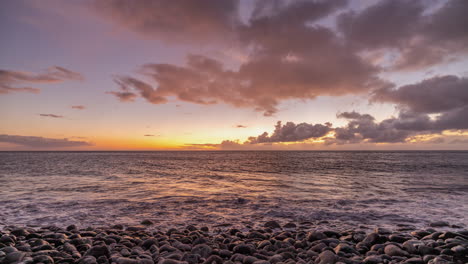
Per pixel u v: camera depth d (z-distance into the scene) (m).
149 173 27.33
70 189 15.89
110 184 18.34
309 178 22.86
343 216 9.72
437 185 17.77
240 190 15.93
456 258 5.10
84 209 10.66
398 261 5.09
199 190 15.88
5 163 45.91
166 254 5.45
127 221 9.05
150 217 9.61
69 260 4.96
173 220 9.25
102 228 8.02
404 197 13.33
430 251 5.44
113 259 5.03
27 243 6.12
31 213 9.95
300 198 13.21
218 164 47.19
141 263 4.84
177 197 13.42
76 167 35.75
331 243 6.33
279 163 50.34
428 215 9.73
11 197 13.13
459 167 36.28
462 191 15.12
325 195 14.08
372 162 53.00
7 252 5.20
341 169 33.44
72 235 6.76
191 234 7.19
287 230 8.09
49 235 6.71
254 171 30.66
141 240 6.58
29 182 19.12
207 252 5.49
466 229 7.97
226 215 9.95
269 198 13.24
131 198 13.09
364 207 11.12
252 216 9.80
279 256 5.19
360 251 5.87
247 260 4.98
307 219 9.39
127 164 44.25
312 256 5.37
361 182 19.75
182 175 25.47
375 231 7.45
